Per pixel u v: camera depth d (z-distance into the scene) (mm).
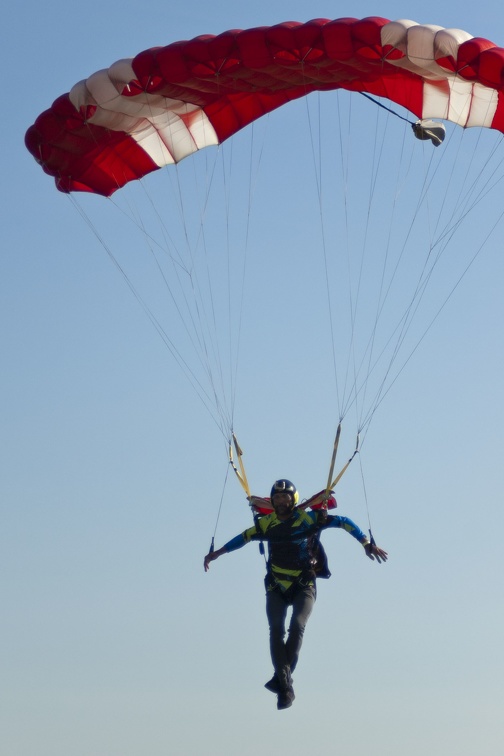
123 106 35125
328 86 36344
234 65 33344
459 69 31969
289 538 30828
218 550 31234
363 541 30438
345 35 31969
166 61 33281
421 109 35031
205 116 37219
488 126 34719
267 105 36938
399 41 31812
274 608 30719
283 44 32344
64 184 38062
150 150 37656
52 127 36031
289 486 30828
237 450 32438
